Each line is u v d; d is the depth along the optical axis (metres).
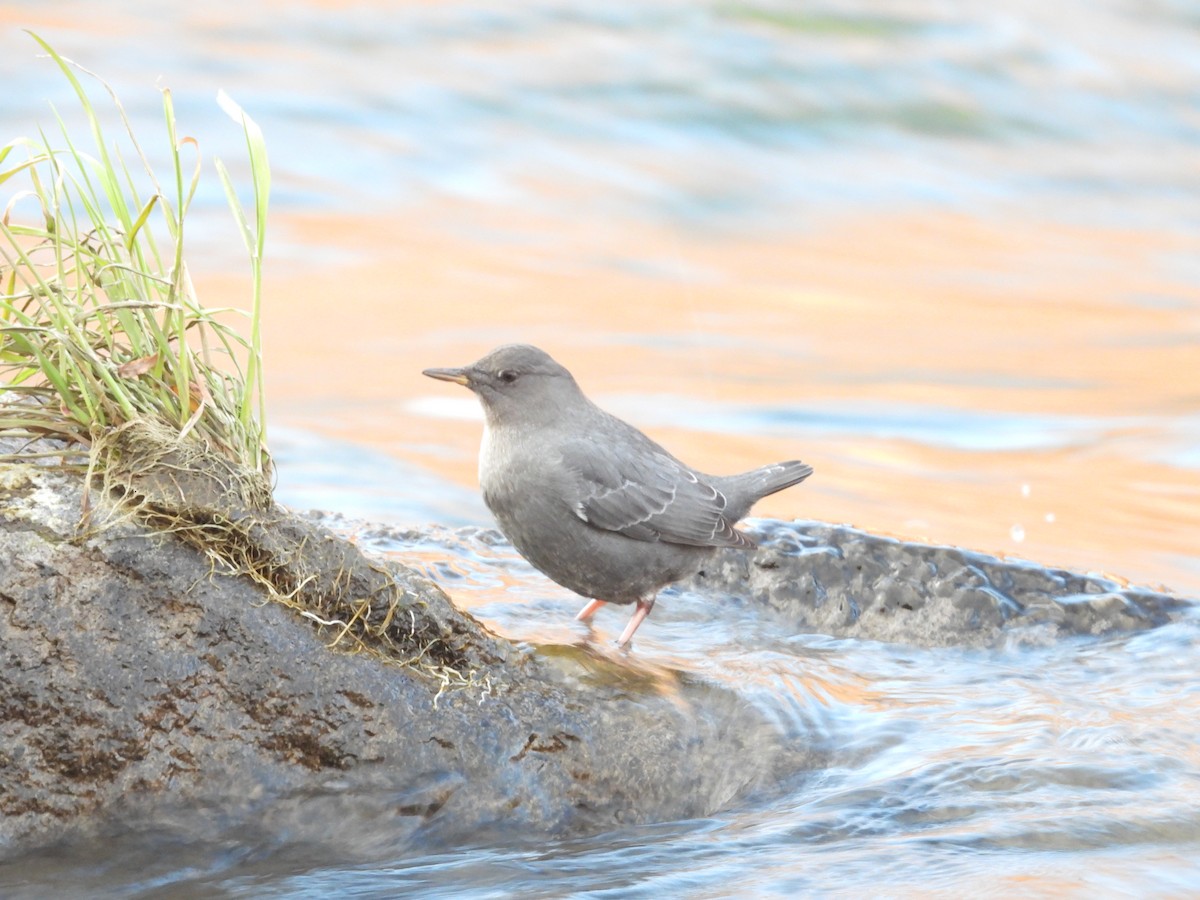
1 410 6.62
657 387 22.20
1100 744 7.99
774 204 36.06
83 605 6.38
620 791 7.26
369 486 16.34
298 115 36.44
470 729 7.06
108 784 6.40
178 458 6.78
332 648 6.85
